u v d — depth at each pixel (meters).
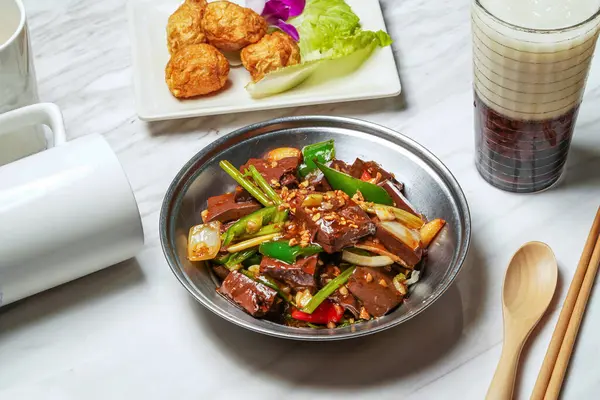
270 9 1.06
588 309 0.85
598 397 0.81
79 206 0.83
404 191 0.90
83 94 1.05
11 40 0.87
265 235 0.85
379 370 0.83
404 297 0.84
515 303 0.85
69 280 0.87
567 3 0.84
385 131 0.91
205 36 1.04
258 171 0.89
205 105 1.00
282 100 1.00
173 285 0.89
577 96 0.87
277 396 0.82
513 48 0.83
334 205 0.84
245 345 0.85
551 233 0.90
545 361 0.80
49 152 0.84
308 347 0.84
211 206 0.88
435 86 1.03
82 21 1.12
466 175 0.96
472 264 0.89
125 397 0.83
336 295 0.83
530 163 0.91
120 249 0.86
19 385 0.84
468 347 0.84
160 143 1.00
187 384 0.83
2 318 0.87
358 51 1.02
